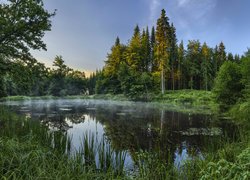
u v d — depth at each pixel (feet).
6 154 13.41
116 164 16.48
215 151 19.39
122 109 75.10
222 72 74.33
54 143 21.39
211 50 186.09
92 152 18.40
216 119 49.55
